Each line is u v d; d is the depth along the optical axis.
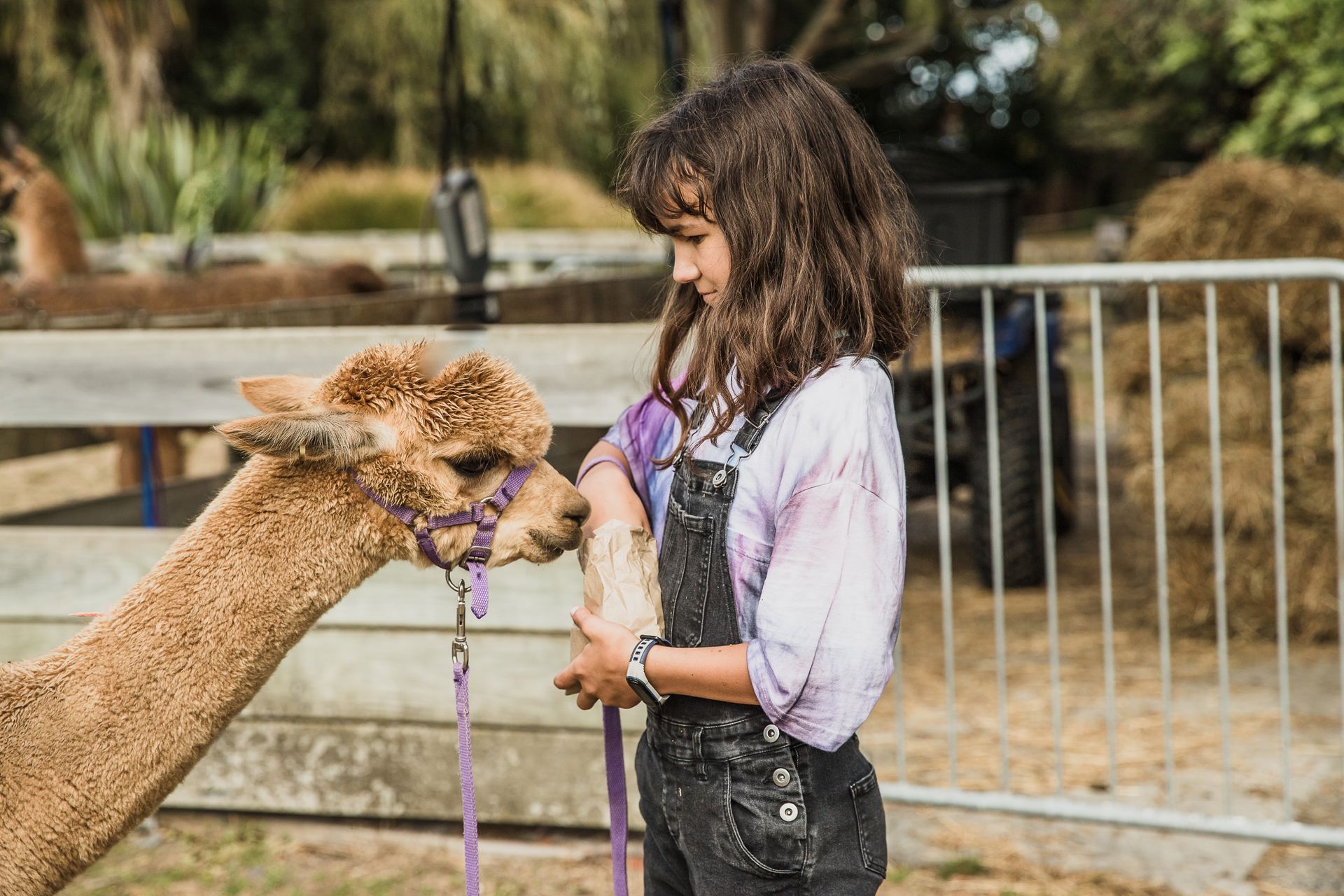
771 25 20.67
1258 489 5.09
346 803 3.72
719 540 1.76
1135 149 23.22
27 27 17.45
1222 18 14.07
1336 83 11.17
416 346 2.15
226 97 19.44
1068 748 4.27
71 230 7.23
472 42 17.39
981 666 5.23
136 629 2.10
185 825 3.81
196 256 9.56
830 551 1.65
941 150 6.89
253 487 2.14
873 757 4.24
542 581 3.55
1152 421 5.34
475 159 19.84
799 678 1.65
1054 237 25.66
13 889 2.00
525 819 3.64
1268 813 3.72
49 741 2.03
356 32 18.70
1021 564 6.23
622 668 1.75
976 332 6.15
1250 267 3.48
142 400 3.66
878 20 26.14
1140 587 6.16
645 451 2.03
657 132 1.78
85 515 4.93
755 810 1.75
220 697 2.11
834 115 1.76
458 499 2.08
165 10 17.78
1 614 3.71
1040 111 32.97
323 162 20.66
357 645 3.66
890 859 3.56
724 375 1.75
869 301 1.74
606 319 6.84
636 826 3.62
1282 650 3.43
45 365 3.67
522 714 3.61
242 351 3.61
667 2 5.59
